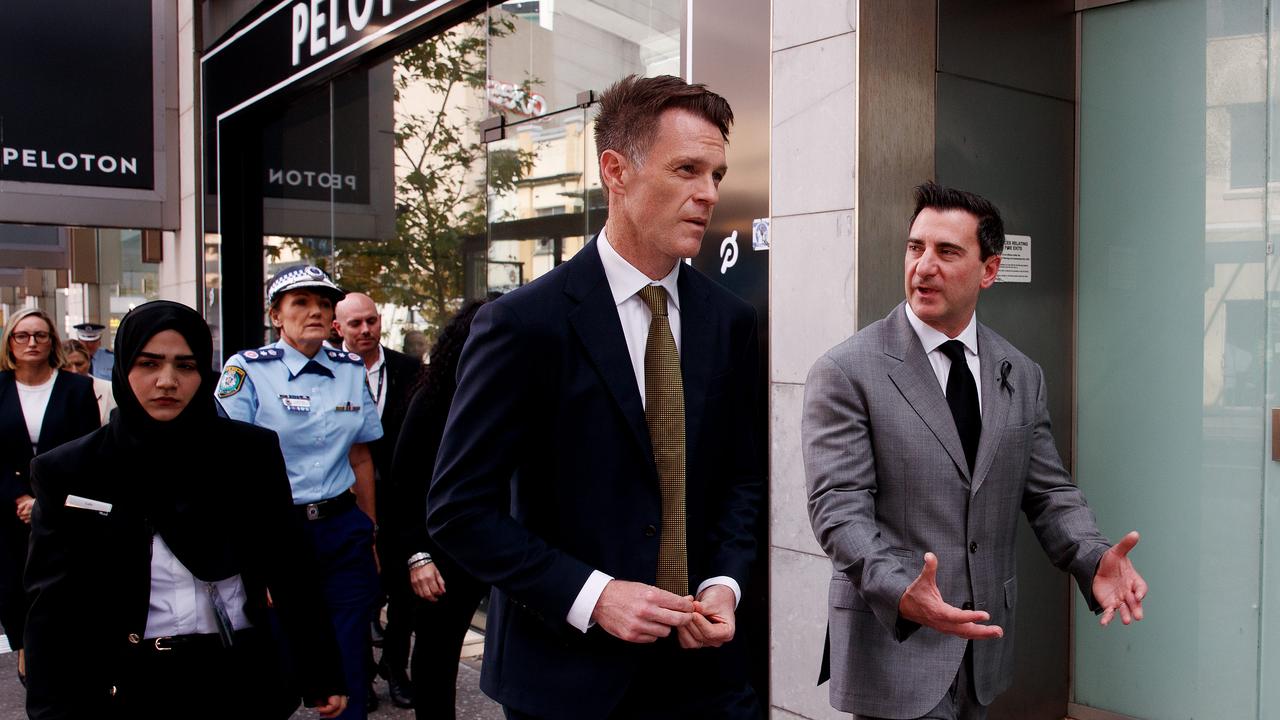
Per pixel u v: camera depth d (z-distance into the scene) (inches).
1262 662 140.9
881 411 96.9
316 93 327.0
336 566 154.1
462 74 251.8
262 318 377.1
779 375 152.9
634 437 77.5
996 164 150.5
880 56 140.2
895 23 141.2
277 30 333.1
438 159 262.5
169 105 416.8
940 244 96.1
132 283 569.9
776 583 153.9
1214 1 144.3
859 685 97.0
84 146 390.3
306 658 105.3
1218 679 145.6
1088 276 158.6
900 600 85.0
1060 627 160.1
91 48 389.7
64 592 92.3
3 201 372.8
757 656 157.3
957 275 96.0
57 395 212.2
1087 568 95.5
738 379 85.3
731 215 162.2
